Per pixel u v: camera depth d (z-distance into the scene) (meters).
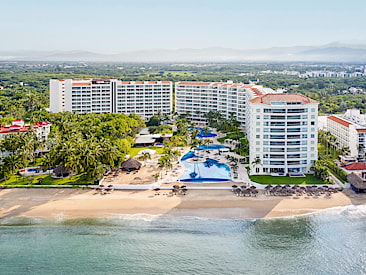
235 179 171.88
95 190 160.50
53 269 108.56
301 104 175.75
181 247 118.56
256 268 108.12
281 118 175.75
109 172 182.12
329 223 131.62
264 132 177.38
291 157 178.75
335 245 119.12
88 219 135.75
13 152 188.38
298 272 106.31
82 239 123.50
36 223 133.12
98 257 113.94
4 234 126.19
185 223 132.38
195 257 113.56
